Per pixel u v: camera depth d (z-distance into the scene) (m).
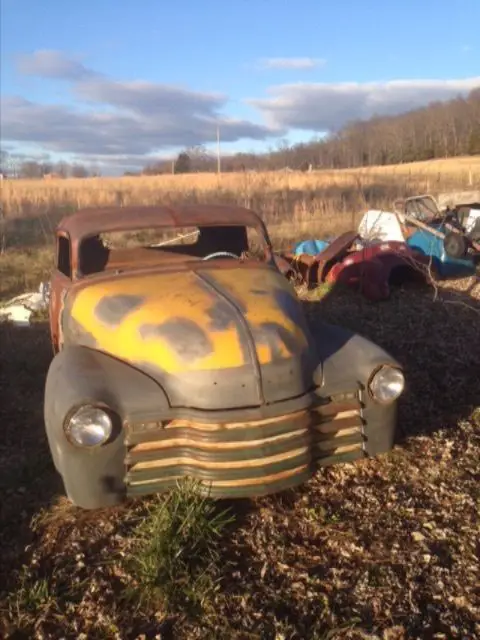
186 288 3.99
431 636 2.77
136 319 3.71
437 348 6.41
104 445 3.30
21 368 6.39
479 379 5.57
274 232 15.98
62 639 2.82
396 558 3.27
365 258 8.50
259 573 3.20
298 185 29.70
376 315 7.66
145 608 2.97
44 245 15.68
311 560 3.29
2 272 12.12
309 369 3.60
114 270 4.41
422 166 56.78
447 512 3.63
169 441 3.37
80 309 4.04
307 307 8.15
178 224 4.68
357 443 3.71
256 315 3.67
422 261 8.73
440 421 4.77
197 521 3.35
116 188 31.33
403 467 4.10
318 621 2.87
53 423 3.33
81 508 3.69
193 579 3.12
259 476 3.36
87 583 3.13
